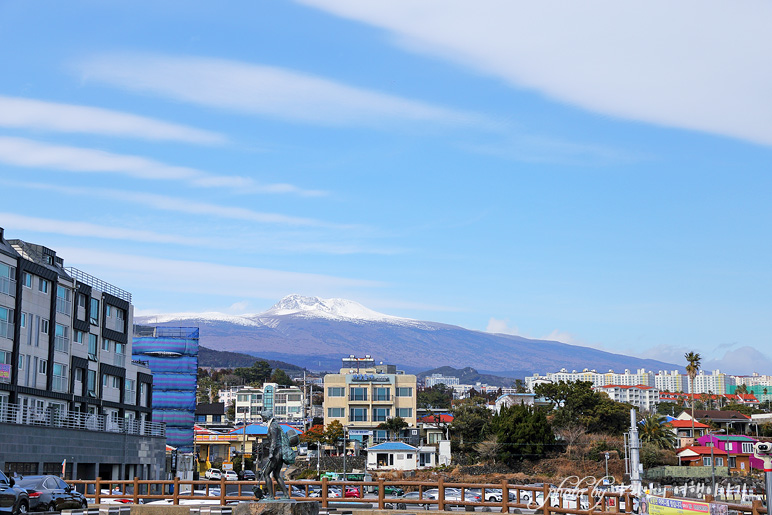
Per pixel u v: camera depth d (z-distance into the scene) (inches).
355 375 6870.1
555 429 6087.6
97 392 3742.6
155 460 3944.4
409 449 5792.3
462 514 1605.6
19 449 2795.3
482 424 6171.3
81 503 1838.1
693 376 6978.4
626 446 5241.1
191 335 5556.1
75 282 3535.9
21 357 3097.9
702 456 5629.9
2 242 3149.6
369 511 1616.6
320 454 6215.6
